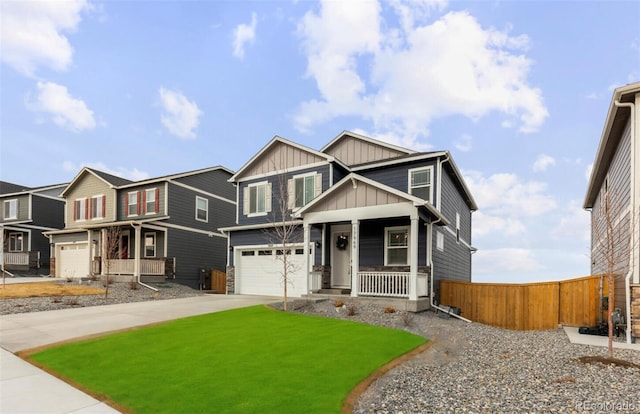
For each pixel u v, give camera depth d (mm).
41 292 14898
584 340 9000
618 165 11188
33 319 9812
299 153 17219
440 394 4887
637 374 5820
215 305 12773
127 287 17828
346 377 5367
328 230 15578
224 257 25547
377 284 12492
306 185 16750
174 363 5938
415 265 11516
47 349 6770
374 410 4359
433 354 6988
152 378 5270
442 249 15422
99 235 22750
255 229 17859
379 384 5242
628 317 8766
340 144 18797
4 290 15266
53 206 29047
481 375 5750
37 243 27625
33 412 4242
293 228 15531
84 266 23719
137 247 19500
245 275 18188
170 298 15703
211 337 7668
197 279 23172
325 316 10508
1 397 4656
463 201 21188
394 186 15375
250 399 4543
